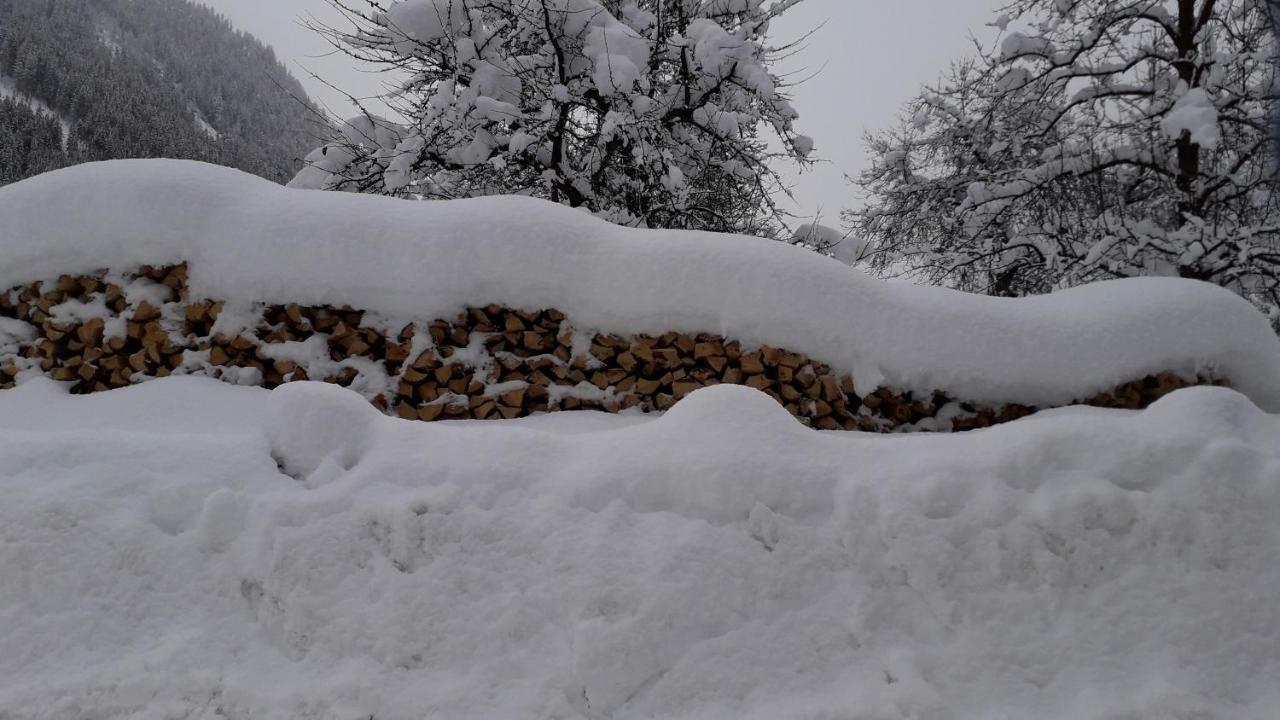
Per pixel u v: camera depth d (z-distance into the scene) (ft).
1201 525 8.71
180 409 14.32
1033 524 8.80
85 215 15.34
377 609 8.45
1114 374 17.10
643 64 29.78
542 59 32.30
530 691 7.80
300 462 10.20
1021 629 8.28
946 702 7.72
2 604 8.28
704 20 31.89
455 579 8.67
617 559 8.72
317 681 7.95
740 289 16.11
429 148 30.68
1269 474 8.96
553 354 16.43
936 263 36.19
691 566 8.63
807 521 9.14
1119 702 7.62
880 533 8.91
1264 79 30.12
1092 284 19.42
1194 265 28.99
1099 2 34.76
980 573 8.64
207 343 15.57
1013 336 17.19
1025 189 32.89
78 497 9.09
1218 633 8.12
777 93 33.01
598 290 16.12
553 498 9.32
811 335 16.31
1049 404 17.31
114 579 8.61
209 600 8.63
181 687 7.80
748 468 9.38
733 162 34.17
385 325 15.89
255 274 15.39
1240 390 17.39
